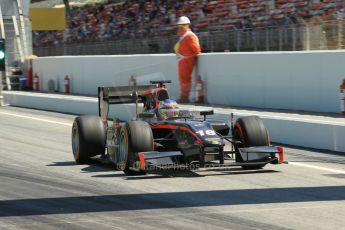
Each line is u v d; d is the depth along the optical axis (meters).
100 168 28.66
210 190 22.92
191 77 53.25
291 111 44.59
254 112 44.09
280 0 70.94
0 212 19.97
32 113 58.97
